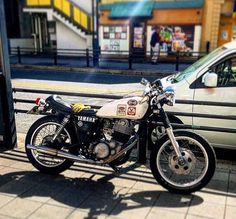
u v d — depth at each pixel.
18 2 21.56
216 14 17.00
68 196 3.49
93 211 3.22
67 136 3.92
